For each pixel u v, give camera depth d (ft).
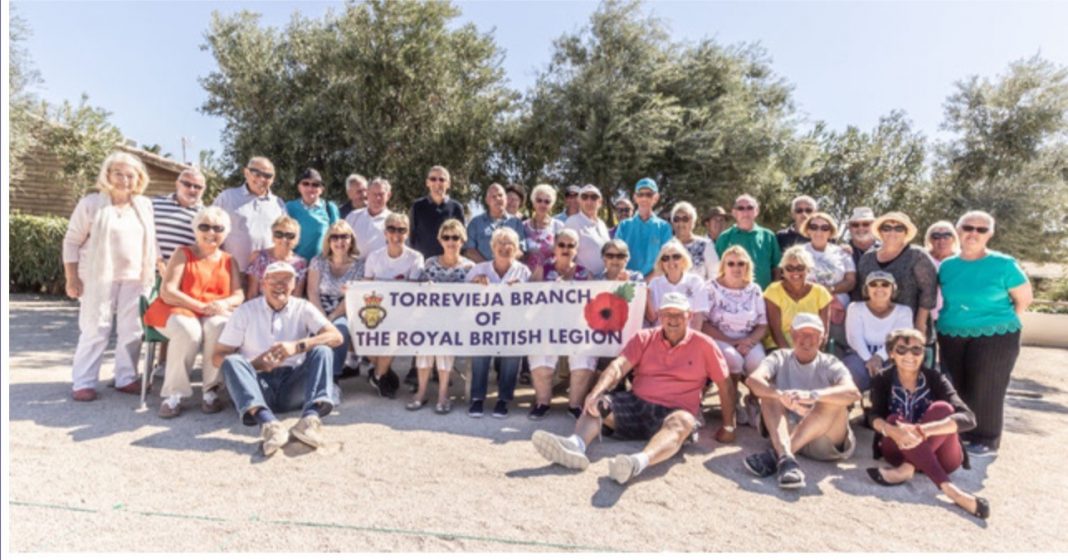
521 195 24.14
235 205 19.63
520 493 12.23
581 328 17.54
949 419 13.33
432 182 22.41
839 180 69.46
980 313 16.17
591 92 45.78
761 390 14.08
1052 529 11.73
